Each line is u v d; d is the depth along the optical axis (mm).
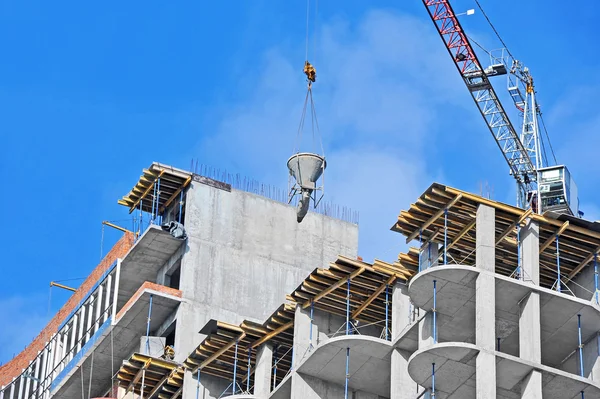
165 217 99562
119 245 100125
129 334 95250
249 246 98500
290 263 99312
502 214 77062
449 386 74938
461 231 78625
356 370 81438
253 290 97125
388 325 84312
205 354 87562
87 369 96875
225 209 98750
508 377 73188
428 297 76375
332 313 84750
